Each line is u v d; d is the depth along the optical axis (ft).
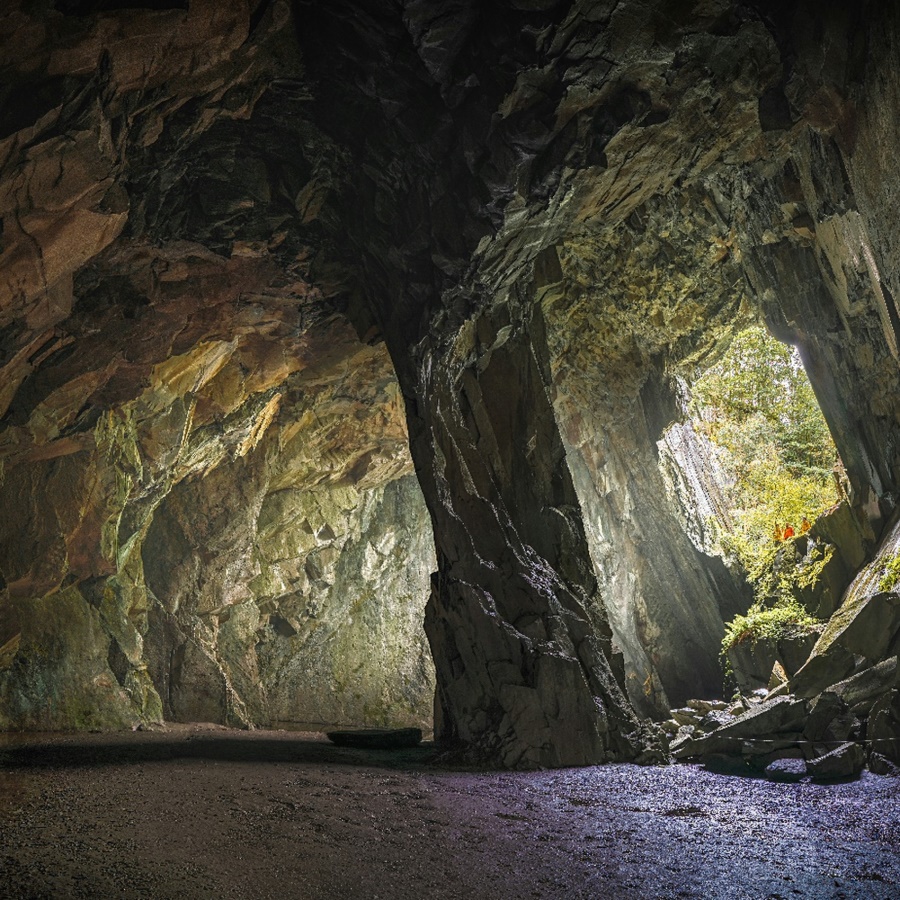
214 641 74.90
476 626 39.99
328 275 44.45
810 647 45.19
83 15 24.85
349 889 18.04
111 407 50.52
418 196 36.45
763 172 40.24
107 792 25.25
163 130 32.42
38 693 53.72
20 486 51.57
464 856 20.90
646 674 63.31
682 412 59.72
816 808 26.68
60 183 29.89
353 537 87.56
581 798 28.63
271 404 63.98
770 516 55.72
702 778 32.30
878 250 28.86
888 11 24.08
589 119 32.58
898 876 19.70
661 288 51.55
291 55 31.48
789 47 28.81
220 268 42.57
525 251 38.70
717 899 18.31
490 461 43.83
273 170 37.50
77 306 41.06
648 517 61.93
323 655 86.69
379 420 71.67
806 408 59.93
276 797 25.44
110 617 61.16
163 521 71.56
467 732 38.91
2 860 18.04
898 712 32.55
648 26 29.30
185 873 17.92
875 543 44.37
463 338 42.80
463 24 29.40
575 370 60.64
